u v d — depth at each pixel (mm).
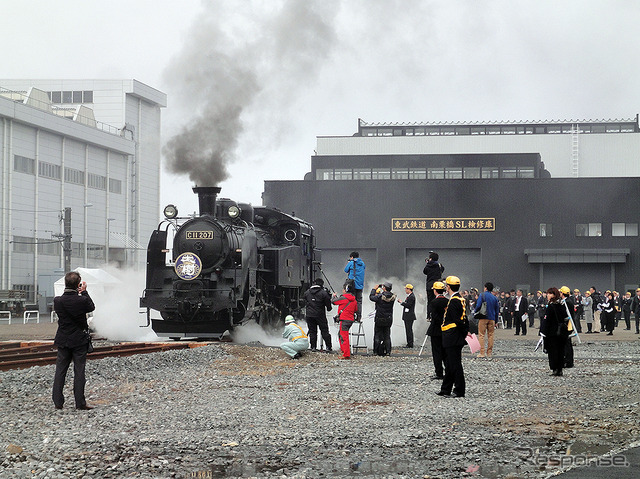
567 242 68188
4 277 67812
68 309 11633
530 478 7488
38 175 72812
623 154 78625
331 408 11758
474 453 8609
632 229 67812
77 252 79000
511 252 68500
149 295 23266
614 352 24547
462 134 81875
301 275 29375
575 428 10164
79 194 79438
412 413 11273
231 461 8219
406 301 25781
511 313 45688
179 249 23125
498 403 12383
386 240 68750
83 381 11727
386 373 16703
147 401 12445
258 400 12586
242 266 23219
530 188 68500
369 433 9711
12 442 9117
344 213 69000
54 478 7414
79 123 77625
